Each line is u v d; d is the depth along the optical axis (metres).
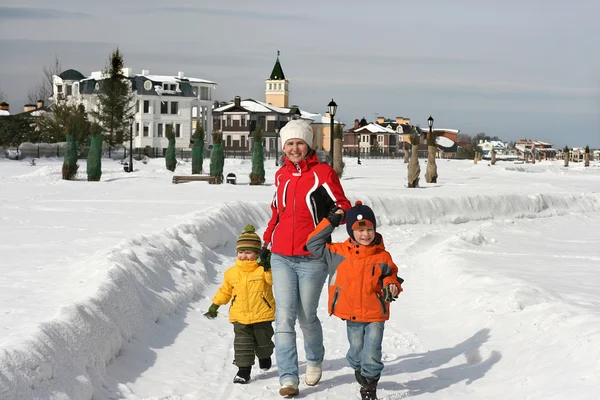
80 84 95.75
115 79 78.38
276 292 6.17
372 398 5.94
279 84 136.00
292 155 6.18
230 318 6.42
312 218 6.12
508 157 152.50
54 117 79.81
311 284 6.15
